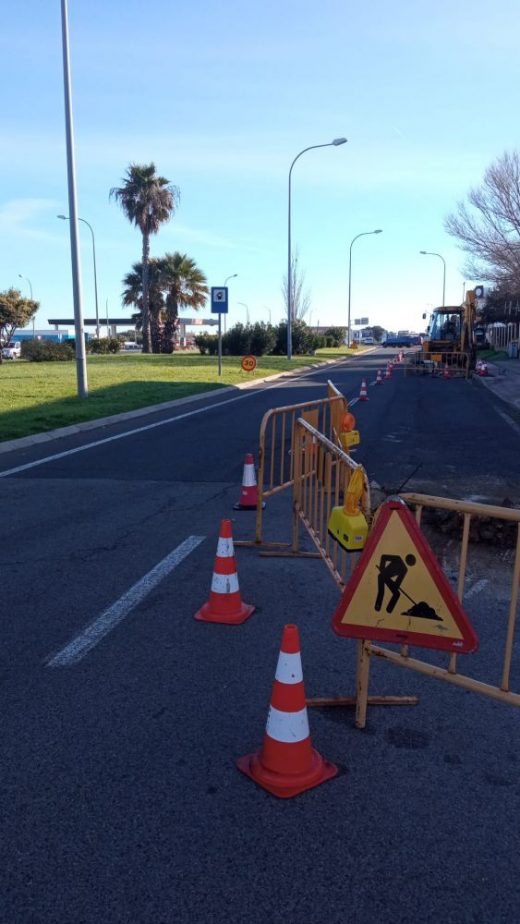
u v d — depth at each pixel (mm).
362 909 2779
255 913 2752
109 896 2826
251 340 58156
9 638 5098
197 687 4426
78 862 3002
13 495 9406
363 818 3281
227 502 9086
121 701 4266
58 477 10547
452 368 36312
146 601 5781
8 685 4449
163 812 3309
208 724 4027
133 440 14062
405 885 2898
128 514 8461
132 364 40062
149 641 5059
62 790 3467
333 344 87062
